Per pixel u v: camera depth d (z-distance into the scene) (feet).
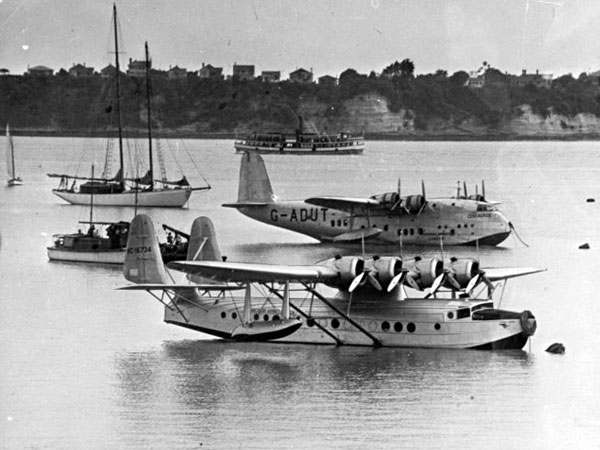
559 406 317.42
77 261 606.96
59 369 362.74
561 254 629.10
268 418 312.71
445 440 293.64
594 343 388.16
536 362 360.28
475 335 367.04
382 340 374.22
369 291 379.35
